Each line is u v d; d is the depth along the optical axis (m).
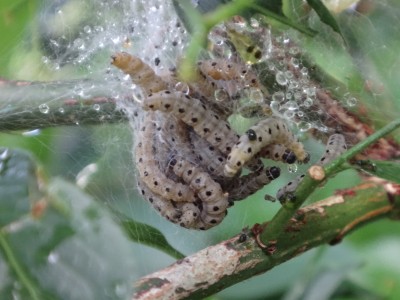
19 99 0.15
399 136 0.14
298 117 0.16
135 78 0.14
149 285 0.12
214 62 0.15
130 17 0.17
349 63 0.15
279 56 0.15
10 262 0.10
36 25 0.15
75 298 0.10
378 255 0.18
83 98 0.15
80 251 0.10
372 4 0.15
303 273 0.16
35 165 0.11
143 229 0.15
